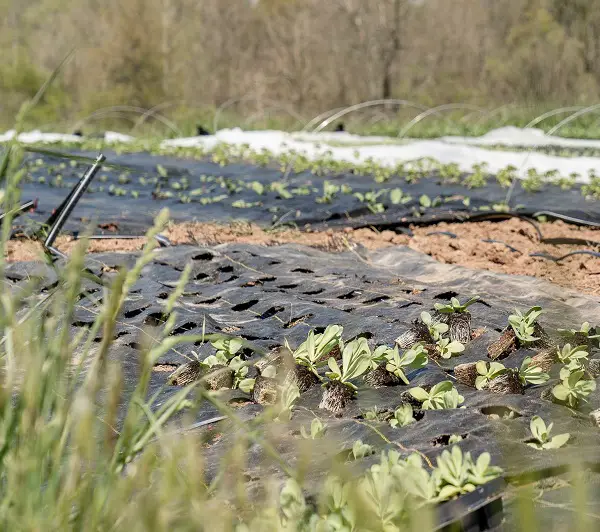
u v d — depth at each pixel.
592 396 2.81
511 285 4.53
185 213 7.52
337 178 9.94
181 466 2.16
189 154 13.16
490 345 3.40
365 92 30.73
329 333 3.14
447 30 32.12
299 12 31.81
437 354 3.32
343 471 1.83
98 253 5.56
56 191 8.92
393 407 2.80
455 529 1.86
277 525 1.71
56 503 1.52
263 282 4.78
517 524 1.92
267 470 2.28
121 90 33.16
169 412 1.68
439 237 6.43
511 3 30.97
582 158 11.83
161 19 33.97
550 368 3.06
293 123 22.56
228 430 2.60
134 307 4.16
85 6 36.97
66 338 1.63
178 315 4.00
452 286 4.66
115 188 8.91
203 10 33.31
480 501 1.92
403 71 31.69
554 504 2.02
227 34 33.09
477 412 2.61
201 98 33.19
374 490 1.79
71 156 2.10
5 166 1.89
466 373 2.99
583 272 5.15
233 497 2.07
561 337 3.38
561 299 4.23
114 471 1.58
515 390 2.87
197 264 5.08
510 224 7.02
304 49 30.97
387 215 7.25
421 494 1.92
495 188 9.03
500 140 16.75
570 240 6.12
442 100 31.02
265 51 32.41
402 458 2.32
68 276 1.66
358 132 20.55
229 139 15.80
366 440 2.47
